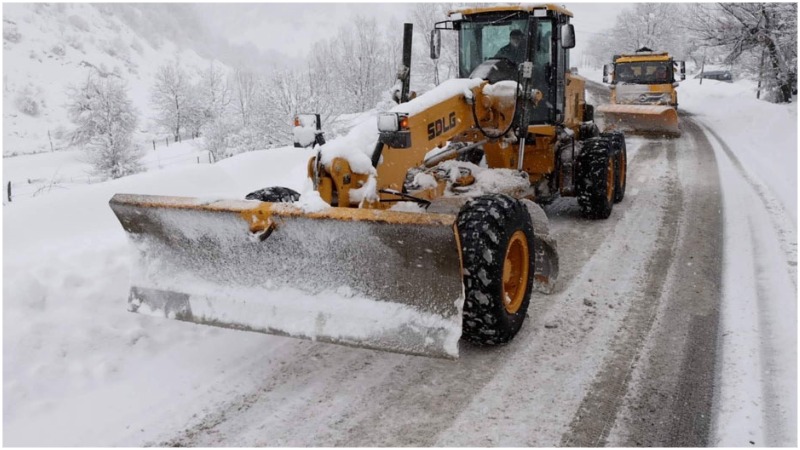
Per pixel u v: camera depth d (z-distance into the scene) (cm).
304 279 352
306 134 408
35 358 371
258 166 866
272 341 407
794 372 350
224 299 368
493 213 358
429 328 322
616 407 324
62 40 11638
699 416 315
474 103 494
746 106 2020
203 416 325
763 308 440
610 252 584
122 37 13725
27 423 322
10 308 402
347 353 389
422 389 345
